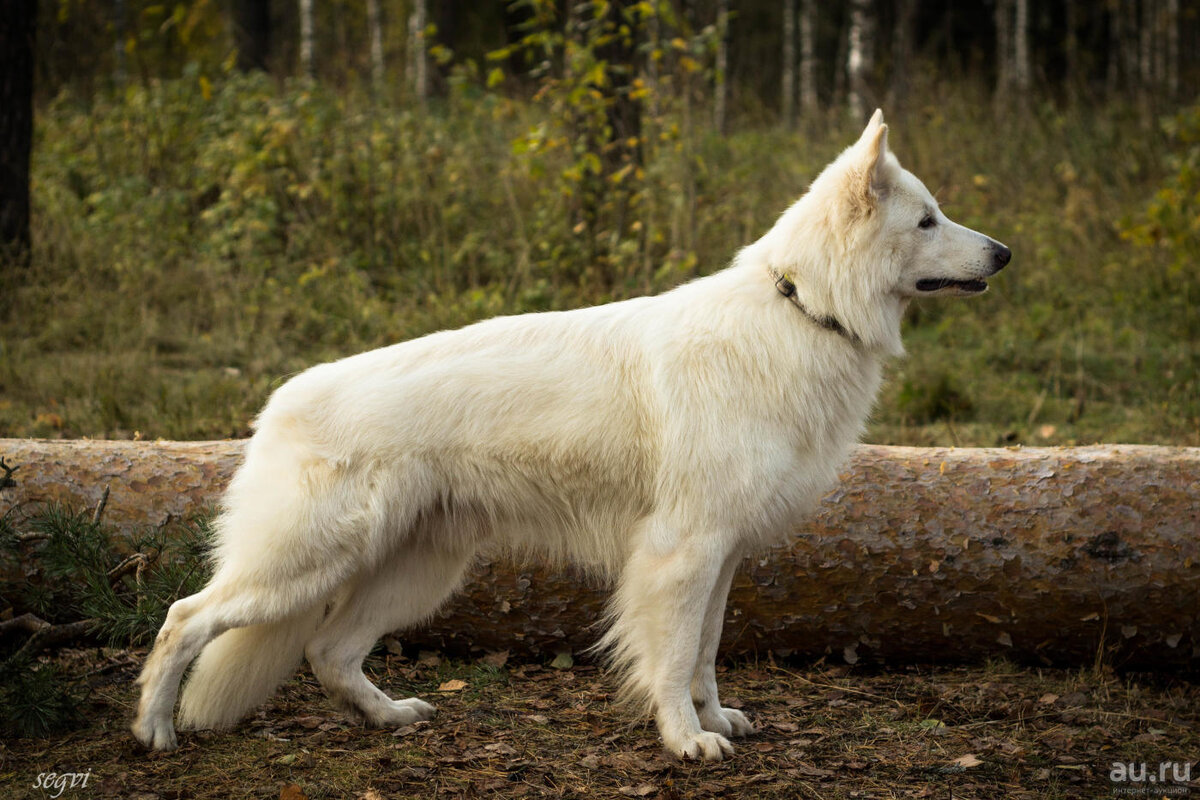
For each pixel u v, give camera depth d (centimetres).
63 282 877
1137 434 640
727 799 312
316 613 358
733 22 2553
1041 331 872
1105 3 2342
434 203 982
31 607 394
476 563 408
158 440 441
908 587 401
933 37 2411
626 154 919
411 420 336
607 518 355
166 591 370
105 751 334
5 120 885
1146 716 378
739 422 338
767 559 404
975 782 327
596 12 880
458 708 379
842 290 351
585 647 420
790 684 409
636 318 358
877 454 420
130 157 1134
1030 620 401
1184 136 1067
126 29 1686
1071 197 1111
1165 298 923
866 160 346
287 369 743
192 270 923
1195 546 383
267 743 344
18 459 407
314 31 1964
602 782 322
